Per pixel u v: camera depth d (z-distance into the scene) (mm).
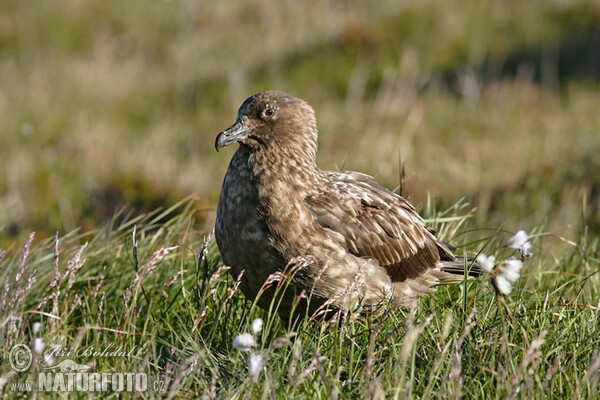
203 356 6258
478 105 18906
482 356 6406
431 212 11117
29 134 18453
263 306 7930
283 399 5996
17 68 23891
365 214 8117
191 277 8289
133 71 23266
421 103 18953
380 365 6352
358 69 21141
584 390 6109
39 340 5727
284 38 23750
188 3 27625
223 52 23938
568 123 17391
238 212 7691
